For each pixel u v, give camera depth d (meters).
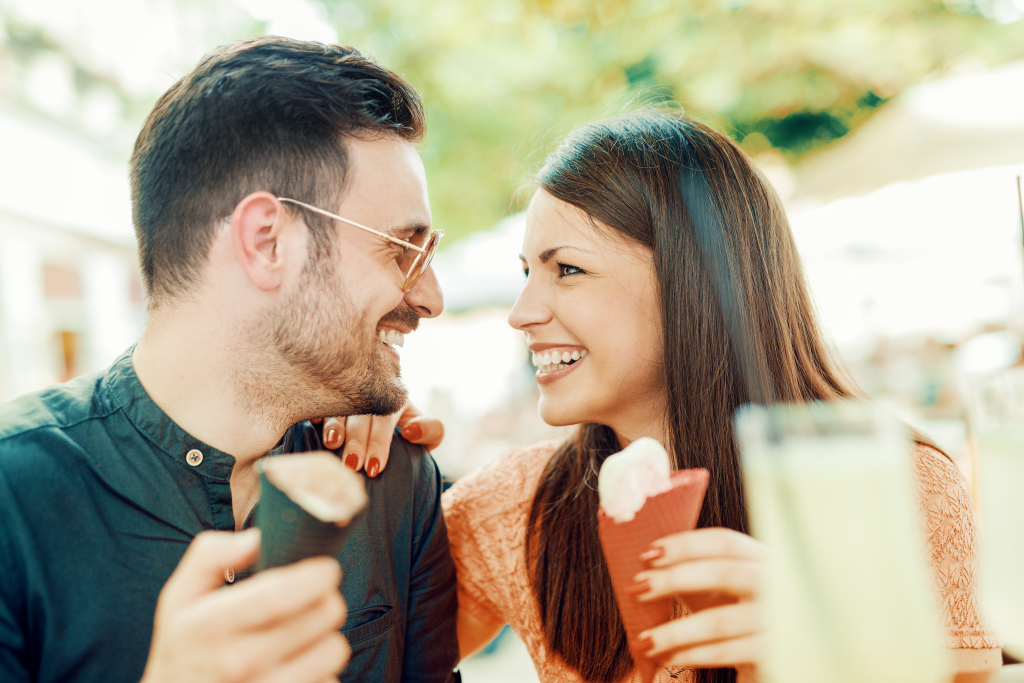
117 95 8.01
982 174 4.70
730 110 7.06
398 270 1.34
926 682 0.67
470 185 7.64
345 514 0.69
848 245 5.44
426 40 6.70
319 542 0.70
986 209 4.92
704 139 1.62
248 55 1.26
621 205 1.46
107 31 7.45
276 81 1.22
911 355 6.19
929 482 1.34
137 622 1.12
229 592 0.66
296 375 1.25
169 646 0.65
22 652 1.07
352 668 1.38
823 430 0.70
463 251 7.60
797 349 1.63
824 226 5.58
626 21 6.37
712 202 1.53
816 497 0.67
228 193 1.20
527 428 6.55
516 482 1.76
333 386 1.29
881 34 6.37
